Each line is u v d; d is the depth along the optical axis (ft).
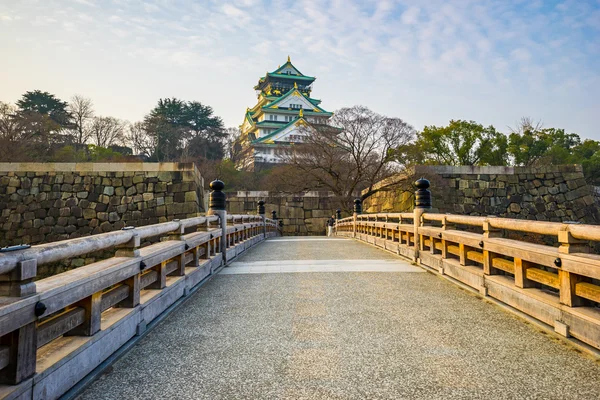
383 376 8.86
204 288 18.88
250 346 10.94
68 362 7.79
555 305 11.26
